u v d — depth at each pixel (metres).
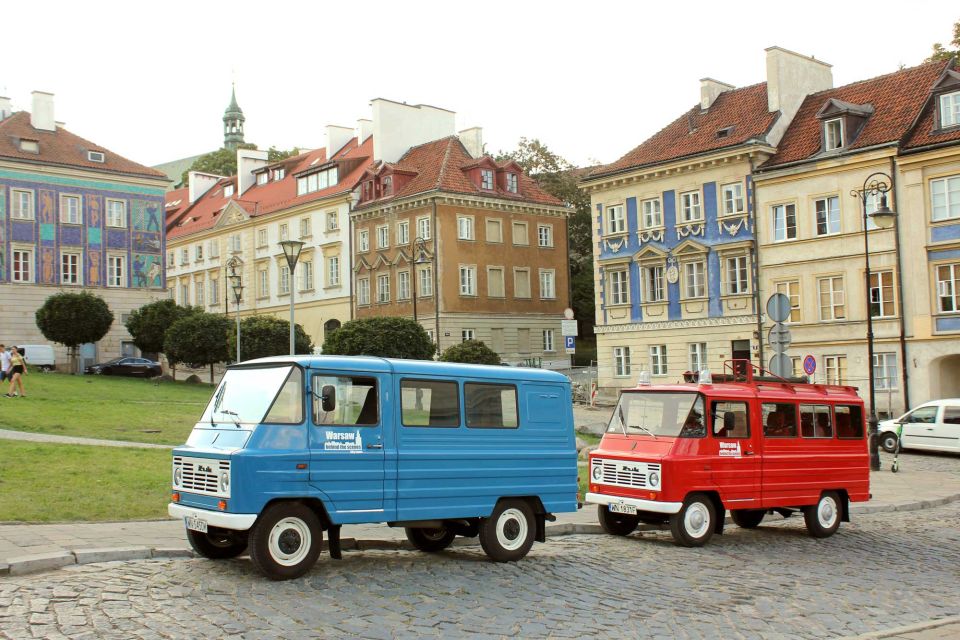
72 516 14.36
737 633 9.59
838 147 42.91
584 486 20.92
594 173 51.75
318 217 70.62
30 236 61.41
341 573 11.51
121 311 65.38
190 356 53.19
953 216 39.00
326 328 69.75
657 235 49.25
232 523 10.56
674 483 14.99
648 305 49.50
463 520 13.35
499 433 13.15
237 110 135.88
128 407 33.41
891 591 12.02
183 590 10.29
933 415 32.94
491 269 63.50
